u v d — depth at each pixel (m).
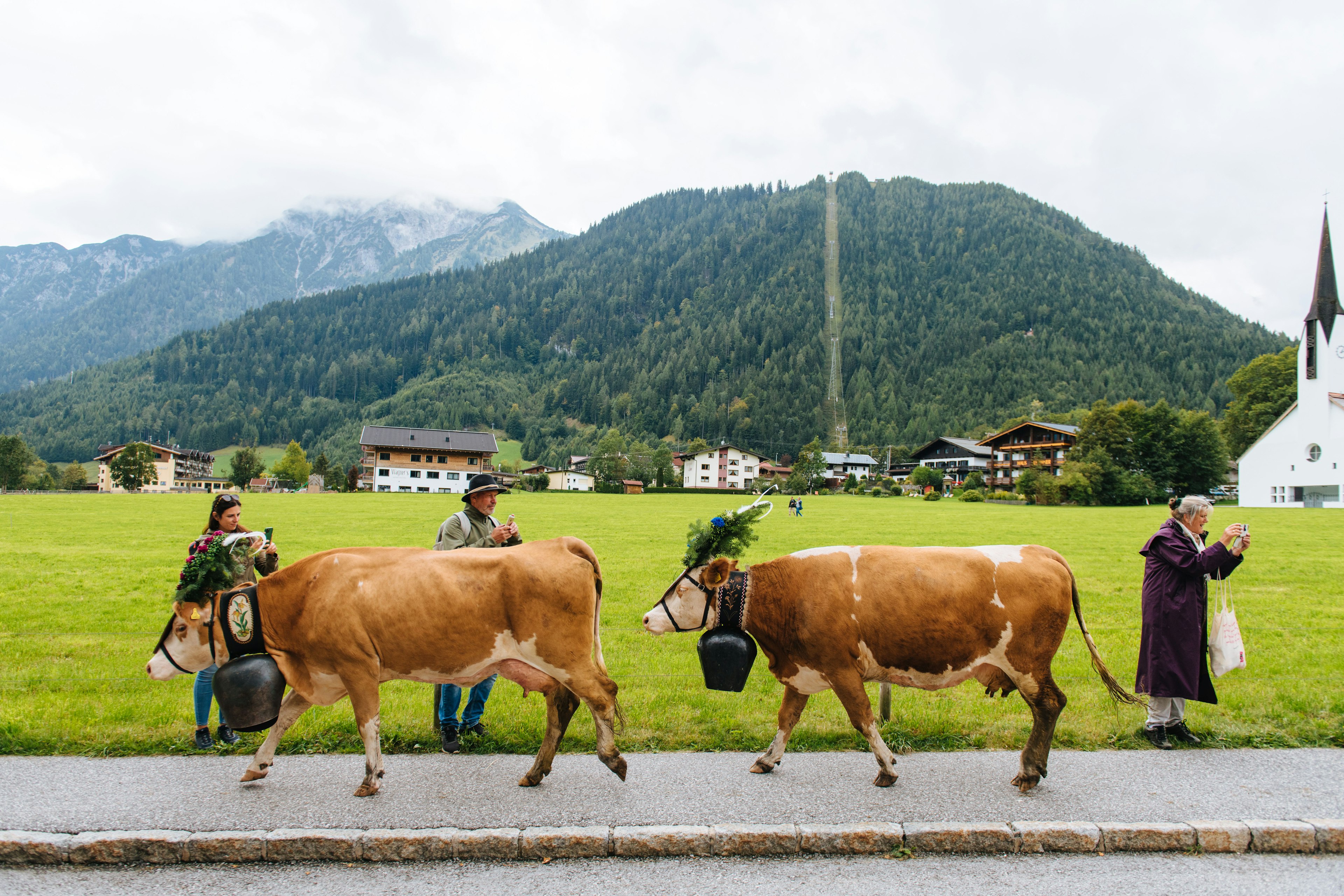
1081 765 6.44
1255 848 5.11
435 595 5.79
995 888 4.63
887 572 6.09
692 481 146.88
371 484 116.38
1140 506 76.94
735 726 7.43
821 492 124.44
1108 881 4.71
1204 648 6.92
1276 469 76.56
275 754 6.46
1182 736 7.05
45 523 38.88
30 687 9.07
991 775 6.18
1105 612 15.03
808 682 6.20
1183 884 4.69
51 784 5.92
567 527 39.44
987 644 6.00
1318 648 11.54
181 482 151.38
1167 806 5.53
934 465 142.75
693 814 5.36
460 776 6.15
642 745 6.93
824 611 6.02
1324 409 72.62
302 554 25.59
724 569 6.05
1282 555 25.39
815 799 5.66
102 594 17.34
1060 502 78.75
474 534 7.31
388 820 5.25
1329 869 4.89
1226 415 101.38
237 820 5.25
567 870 4.83
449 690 6.76
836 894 4.54
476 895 4.53
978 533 36.94
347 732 7.18
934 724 7.34
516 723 7.54
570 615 5.90
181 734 7.16
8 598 16.75
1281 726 7.49
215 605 6.02
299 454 146.38
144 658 10.90
